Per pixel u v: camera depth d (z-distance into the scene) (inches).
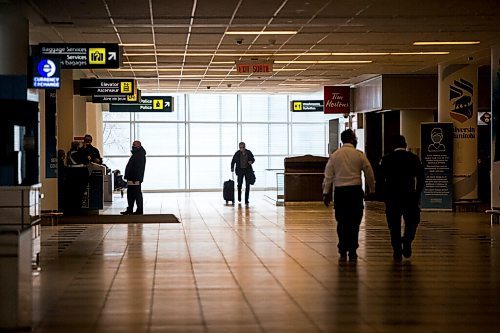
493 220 663.1
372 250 478.3
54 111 673.0
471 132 808.9
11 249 251.6
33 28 583.5
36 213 399.9
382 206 890.7
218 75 954.1
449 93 811.4
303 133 1373.0
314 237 554.9
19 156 398.3
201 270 394.3
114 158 1295.5
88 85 826.2
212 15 535.2
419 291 332.5
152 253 464.4
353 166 430.3
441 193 800.9
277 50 722.2
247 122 1344.7
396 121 1016.9
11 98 395.5
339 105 1081.4
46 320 275.6
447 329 259.3
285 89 1170.6
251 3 490.6
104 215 762.2
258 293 327.6
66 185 757.3
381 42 669.3
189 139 1320.1
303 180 923.4
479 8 510.0
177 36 631.8
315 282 355.9
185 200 1034.7
